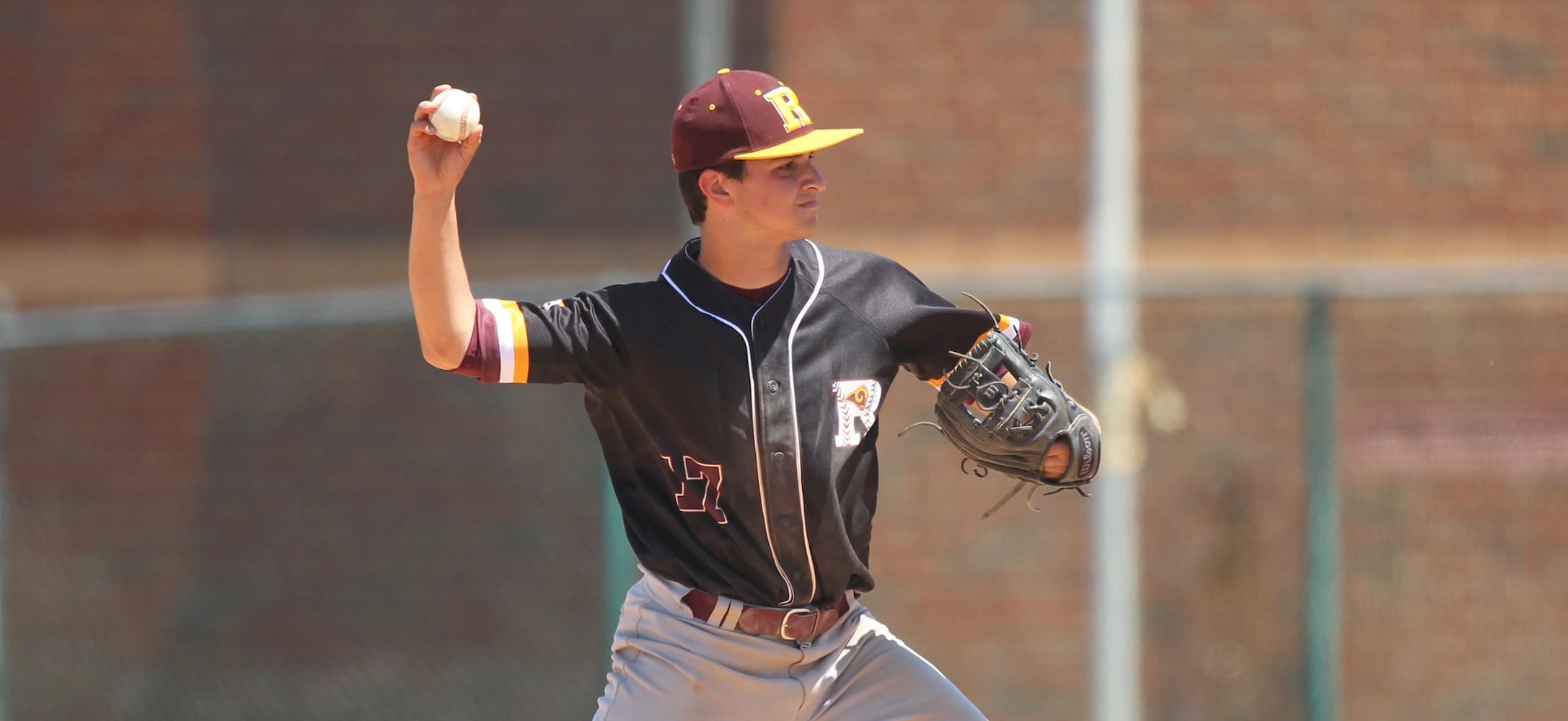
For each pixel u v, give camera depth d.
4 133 28.22
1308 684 24.00
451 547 24.42
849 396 9.80
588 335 9.56
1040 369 10.11
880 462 25.56
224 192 28.33
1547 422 25.69
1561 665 24.39
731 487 9.73
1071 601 25.44
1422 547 24.84
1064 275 26.12
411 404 24.58
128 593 24.34
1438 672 24.31
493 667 24.12
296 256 28.41
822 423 9.67
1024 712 25.31
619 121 28.47
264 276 28.41
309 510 24.53
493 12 28.41
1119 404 25.83
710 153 9.42
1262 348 26.23
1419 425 25.78
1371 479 25.34
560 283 23.12
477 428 24.55
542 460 24.44
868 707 10.60
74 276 28.22
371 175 28.44
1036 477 10.05
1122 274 27.06
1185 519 25.69
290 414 24.64
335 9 28.36
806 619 10.17
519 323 9.47
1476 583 24.61
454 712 24.16
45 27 28.20
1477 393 25.89
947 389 9.96
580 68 28.44
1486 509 25.11
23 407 24.64
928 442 25.52
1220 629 25.06
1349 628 24.58
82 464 24.67
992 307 24.73
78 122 28.27
